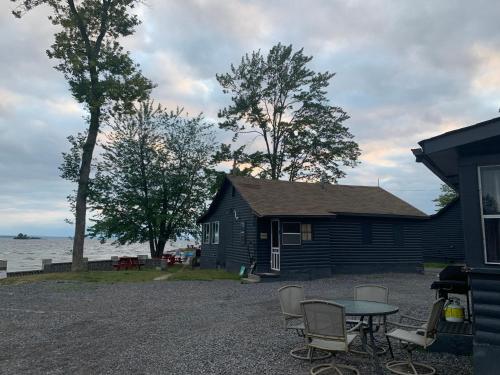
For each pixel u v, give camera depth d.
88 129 22.28
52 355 6.56
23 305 11.43
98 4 21.19
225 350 6.73
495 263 5.06
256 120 35.44
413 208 22.11
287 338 7.52
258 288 15.03
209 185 29.39
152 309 10.80
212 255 24.05
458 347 6.34
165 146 28.36
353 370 5.64
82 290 14.44
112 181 26.53
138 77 21.66
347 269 19.80
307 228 18.55
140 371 5.71
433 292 13.72
